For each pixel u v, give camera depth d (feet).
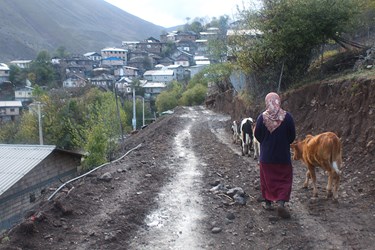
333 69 47.67
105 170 33.65
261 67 56.95
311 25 46.50
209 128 73.05
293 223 21.44
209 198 26.58
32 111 153.38
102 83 287.89
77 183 29.63
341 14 45.96
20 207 54.90
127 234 20.75
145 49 410.11
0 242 18.61
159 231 21.34
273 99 22.52
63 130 144.25
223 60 101.55
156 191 28.25
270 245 19.15
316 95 42.57
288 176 22.48
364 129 31.48
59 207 22.50
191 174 33.53
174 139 57.52
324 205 23.57
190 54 382.22
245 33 55.57
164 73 310.04
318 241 19.10
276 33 49.62
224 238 20.29
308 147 24.61
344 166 30.01
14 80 302.86
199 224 22.16
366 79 33.81
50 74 310.65
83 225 21.34
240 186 29.32
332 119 37.32
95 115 83.71
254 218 22.63
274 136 22.29
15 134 158.61
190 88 199.21
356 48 48.96
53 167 62.54
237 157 40.98
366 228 19.97
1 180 49.39
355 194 24.72
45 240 19.36
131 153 44.14
